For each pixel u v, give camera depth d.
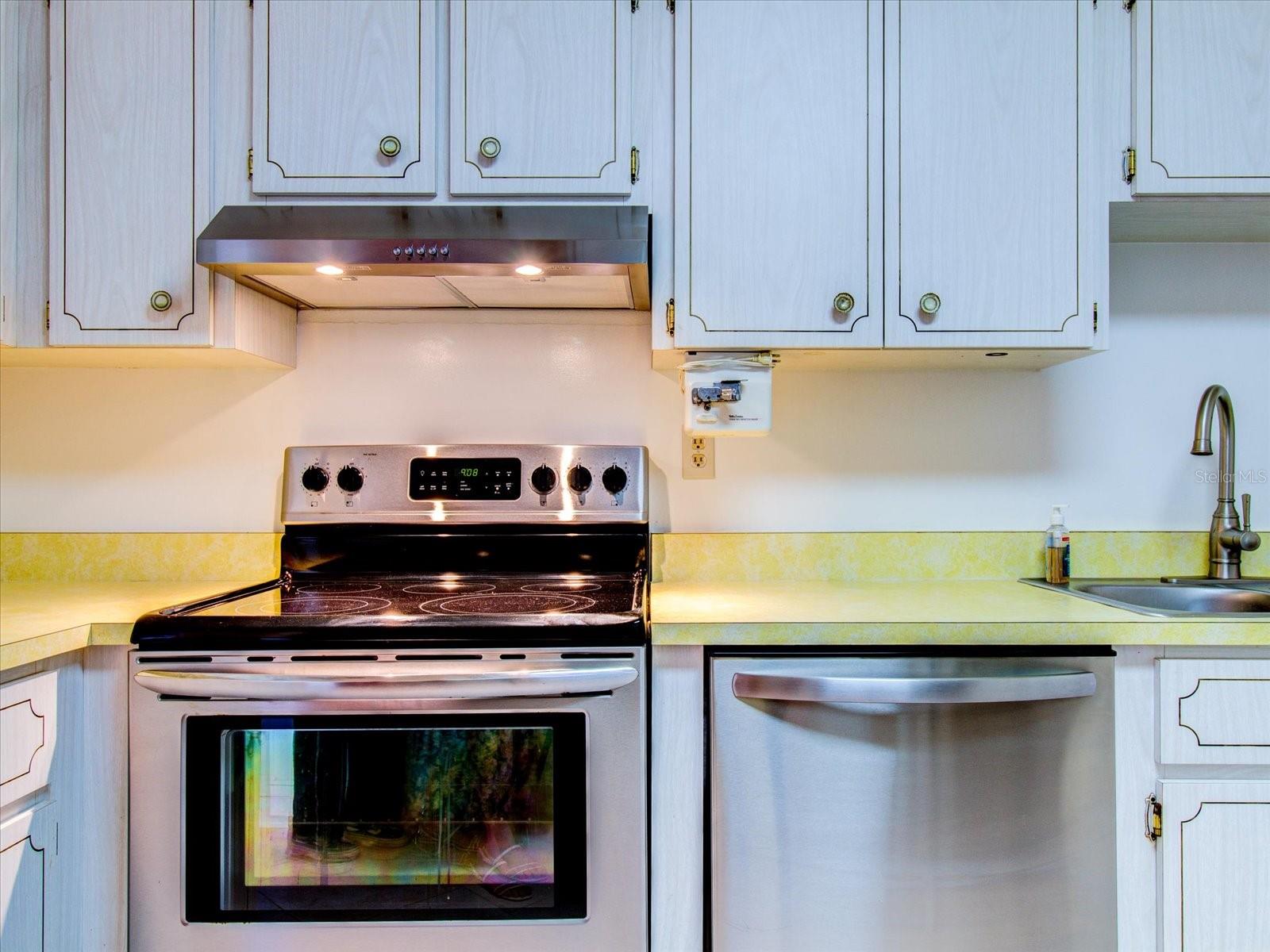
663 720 1.18
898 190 1.37
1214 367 1.65
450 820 1.13
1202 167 1.36
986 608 1.25
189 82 1.38
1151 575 1.64
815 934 1.14
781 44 1.37
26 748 1.06
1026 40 1.37
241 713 1.11
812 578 1.65
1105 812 1.15
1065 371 1.65
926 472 1.66
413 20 1.37
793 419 1.67
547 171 1.37
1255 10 1.37
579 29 1.37
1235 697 1.16
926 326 1.37
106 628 1.14
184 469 1.67
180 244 1.38
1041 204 1.37
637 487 1.53
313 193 1.37
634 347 1.66
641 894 1.13
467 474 1.53
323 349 1.67
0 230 1.36
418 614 1.16
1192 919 1.15
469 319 1.66
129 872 1.13
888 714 1.14
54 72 1.38
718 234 1.37
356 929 1.13
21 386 1.66
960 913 1.14
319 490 1.53
